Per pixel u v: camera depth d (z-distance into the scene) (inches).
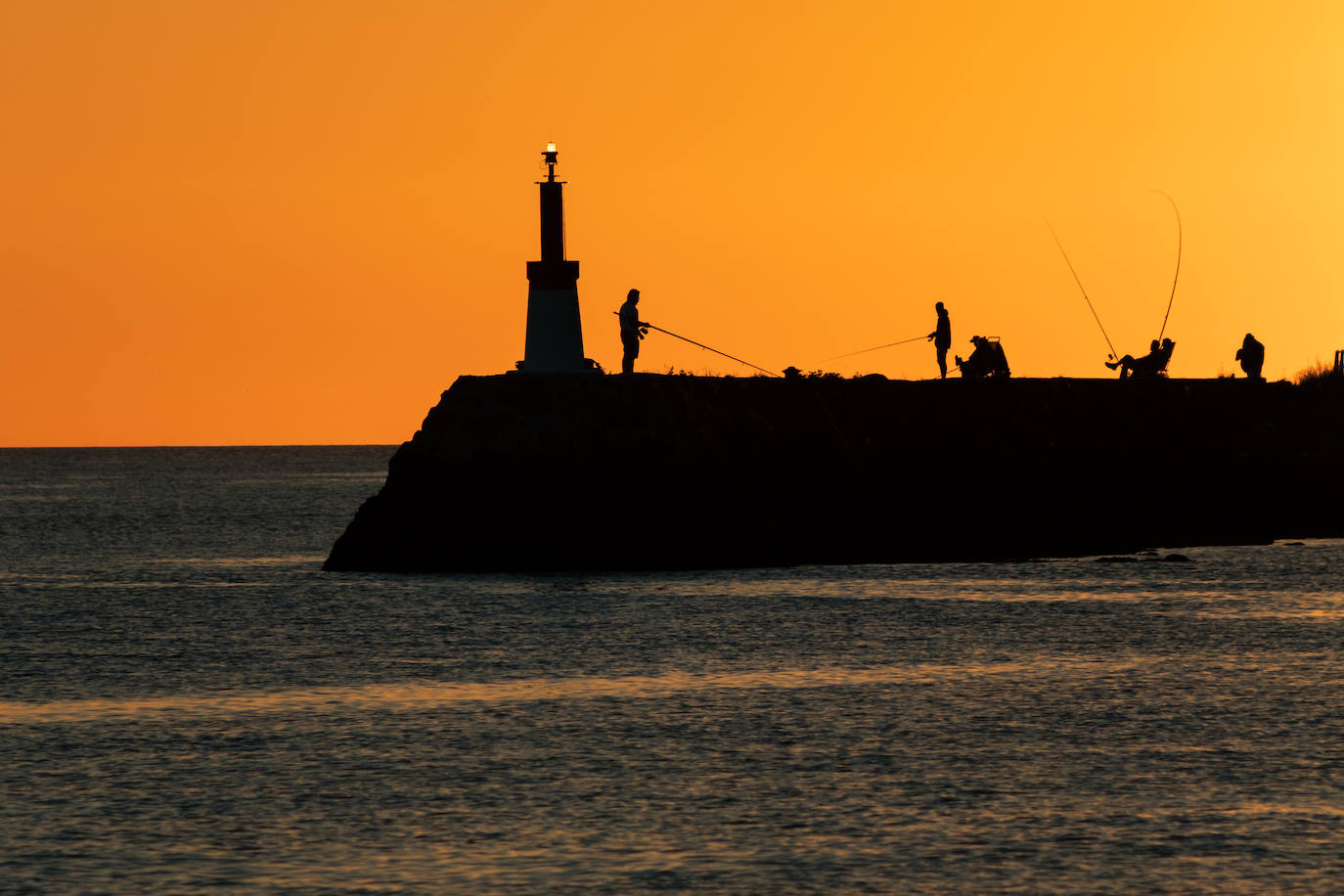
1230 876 3102.9
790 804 3575.3
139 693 4918.8
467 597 6904.5
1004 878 3100.4
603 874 3134.8
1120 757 3946.9
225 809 3565.5
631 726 4338.1
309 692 4896.7
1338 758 3924.7
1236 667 5118.1
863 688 4830.2
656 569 7628.0
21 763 3971.5
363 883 3097.9
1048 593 6776.6
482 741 4175.7
